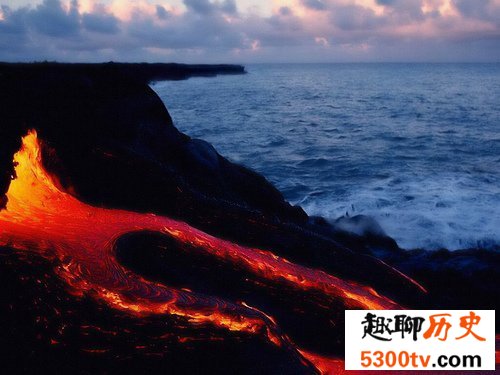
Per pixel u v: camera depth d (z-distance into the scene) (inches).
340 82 5002.5
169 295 203.5
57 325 168.7
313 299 254.8
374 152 1079.0
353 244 455.5
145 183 331.0
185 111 2033.7
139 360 162.9
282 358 181.9
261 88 3909.9
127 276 211.2
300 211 522.3
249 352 178.4
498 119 1721.2
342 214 620.4
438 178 805.9
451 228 546.9
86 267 210.5
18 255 201.9
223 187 448.5
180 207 327.3
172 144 457.1
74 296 185.9
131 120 427.2
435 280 359.6
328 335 228.5
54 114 345.4
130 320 180.1
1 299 171.0
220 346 177.5
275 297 242.8
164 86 4010.8
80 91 395.9
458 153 1063.0
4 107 316.8
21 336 159.8
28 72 385.4
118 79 462.9
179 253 252.4
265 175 860.6
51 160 298.8
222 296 222.5
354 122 1658.5
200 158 463.5
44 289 184.1
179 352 170.1
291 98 2842.0
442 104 2367.1
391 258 417.4
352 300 269.7
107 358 160.7
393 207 628.4
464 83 4586.6
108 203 294.2
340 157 1018.1
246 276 253.0
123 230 260.1
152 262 232.7
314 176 850.8
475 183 766.5
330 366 205.5
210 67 6314.0
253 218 356.5
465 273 364.5
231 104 2404.0
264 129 1480.1
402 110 2075.5
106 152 341.4
